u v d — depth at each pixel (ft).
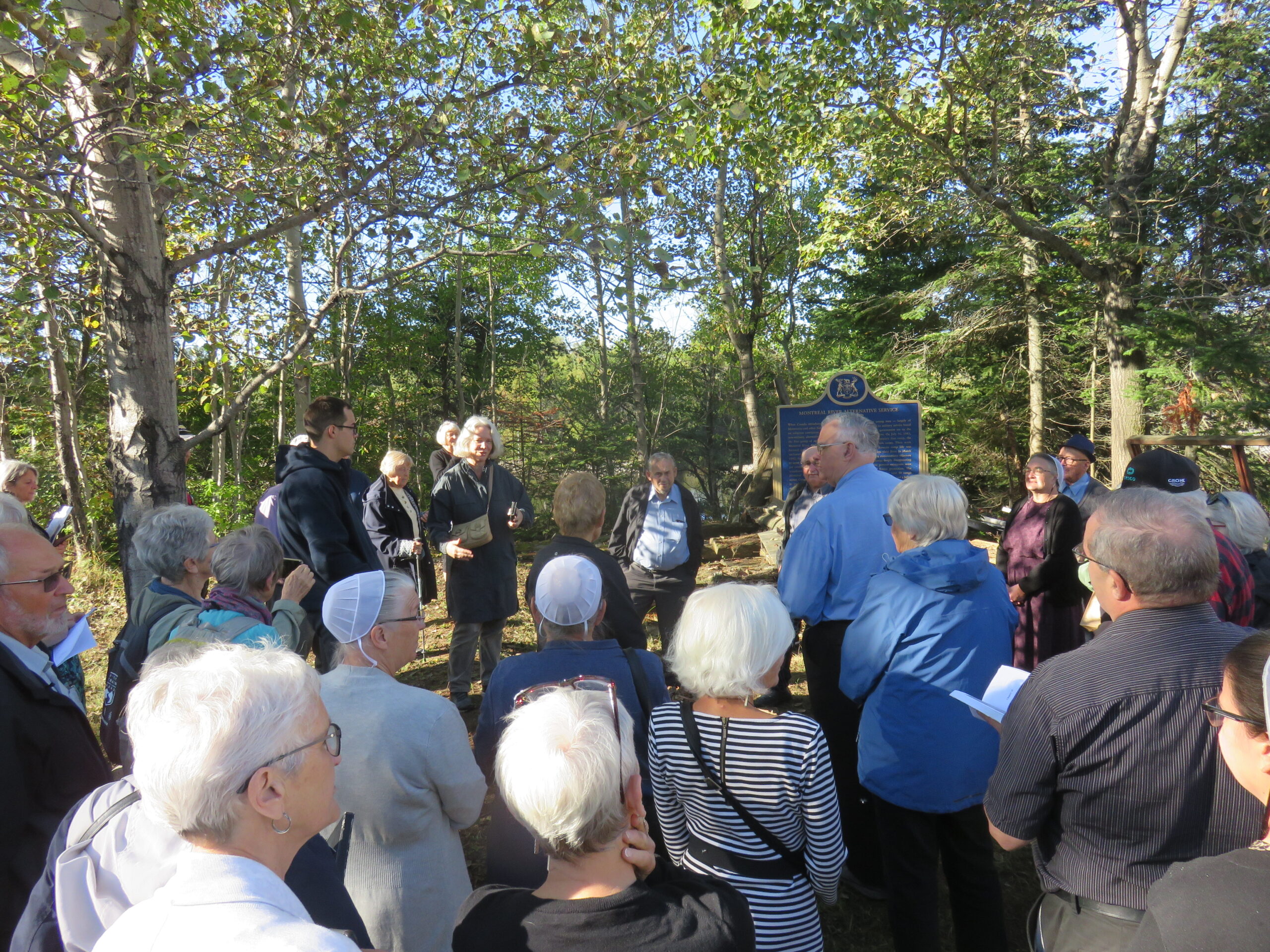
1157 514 5.42
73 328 23.70
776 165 40.73
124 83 12.87
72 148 13.65
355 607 6.96
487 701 8.04
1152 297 34.32
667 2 17.39
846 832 10.87
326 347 62.03
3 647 6.47
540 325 102.06
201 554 9.32
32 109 13.71
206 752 3.63
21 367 22.22
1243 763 3.96
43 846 6.38
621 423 104.94
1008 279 50.67
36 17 11.19
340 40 14.32
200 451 72.13
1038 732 5.44
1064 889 5.41
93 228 12.71
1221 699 4.13
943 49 32.01
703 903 4.55
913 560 7.97
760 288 62.90
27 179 12.16
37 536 7.11
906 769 7.87
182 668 4.05
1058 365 51.16
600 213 14.39
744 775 6.50
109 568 33.96
